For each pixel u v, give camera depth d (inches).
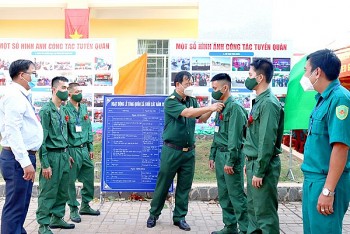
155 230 173.5
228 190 154.9
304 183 103.9
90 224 181.5
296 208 211.9
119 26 532.7
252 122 129.6
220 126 163.0
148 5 489.7
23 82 136.3
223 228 168.2
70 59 331.3
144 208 212.5
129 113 199.5
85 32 478.6
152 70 541.6
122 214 200.1
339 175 93.1
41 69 330.0
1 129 134.6
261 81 128.2
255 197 125.6
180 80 169.8
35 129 138.4
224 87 158.2
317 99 104.4
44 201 159.2
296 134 299.1
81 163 190.2
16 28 538.6
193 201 227.0
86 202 196.4
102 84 331.3
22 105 131.4
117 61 534.9
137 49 537.0
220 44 313.7
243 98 312.0
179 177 178.4
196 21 528.4
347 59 205.3
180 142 172.4
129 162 200.1
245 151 132.3
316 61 101.0
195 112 162.1
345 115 93.4
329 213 94.7
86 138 197.0
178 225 178.1
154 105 199.5
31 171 130.8
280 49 311.6
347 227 178.1
